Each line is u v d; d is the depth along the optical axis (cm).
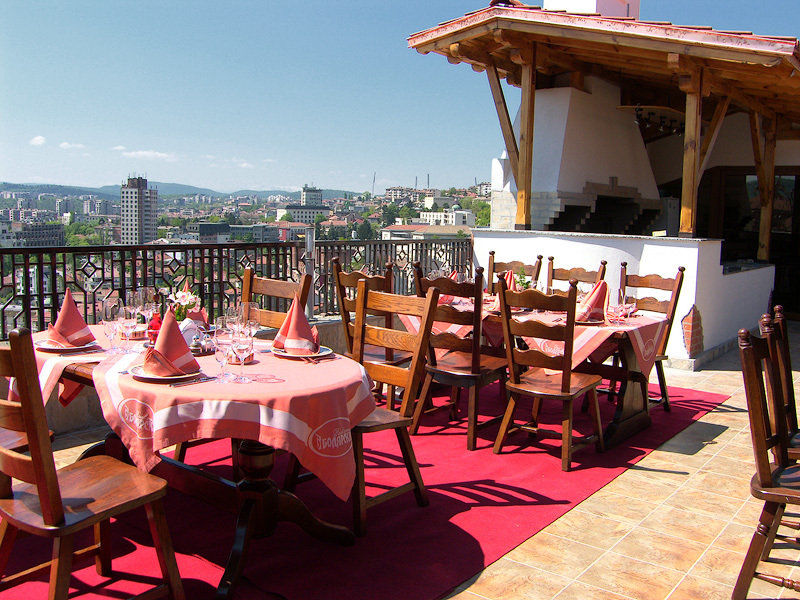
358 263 820
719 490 423
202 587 285
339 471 290
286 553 319
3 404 222
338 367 329
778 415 297
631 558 328
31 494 257
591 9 1069
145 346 364
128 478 269
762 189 1112
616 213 1188
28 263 496
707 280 830
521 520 367
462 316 484
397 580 296
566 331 443
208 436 263
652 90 1162
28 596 274
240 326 321
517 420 570
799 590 269
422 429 542
